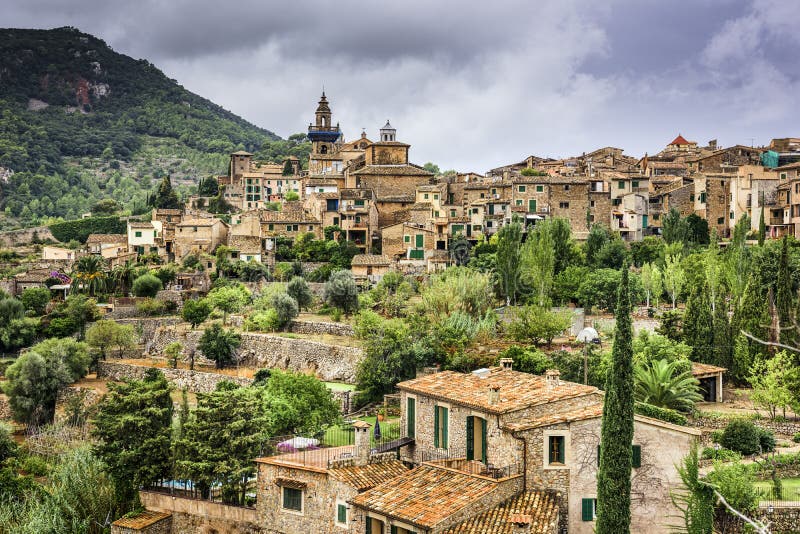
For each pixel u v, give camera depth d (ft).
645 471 196.13
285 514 215.10
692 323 333.83
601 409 203.21
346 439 250.37
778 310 315.17
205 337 439.22
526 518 173.06
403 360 333.42
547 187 600.39
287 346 421.18
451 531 181.47
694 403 295.48
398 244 584.81
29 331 497.46
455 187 636.48
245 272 565.94
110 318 508.53
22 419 408.26
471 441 207.41
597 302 424.46
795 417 287.89
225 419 246.06
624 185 613.52
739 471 206.49
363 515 195.72
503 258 441.27
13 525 254.68
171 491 251.60
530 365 315.17
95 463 270.67
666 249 496.23
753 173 592.60
